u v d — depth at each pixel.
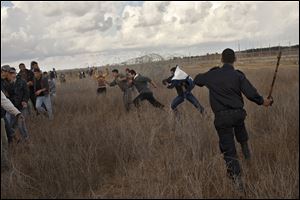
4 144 5.68
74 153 5.80
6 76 8.12
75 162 5.48
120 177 5.46
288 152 5.66
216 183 4.93
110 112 10.75
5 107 6.05
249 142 6.48
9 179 4.81
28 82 10.59
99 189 5.10
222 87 5.10
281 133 6.58
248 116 7.99
